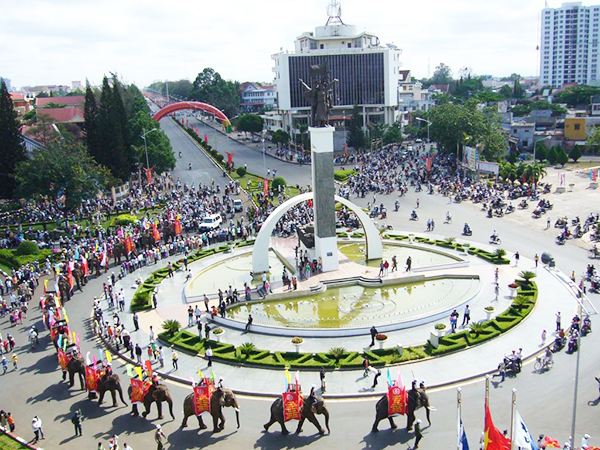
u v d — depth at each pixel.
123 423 37.06
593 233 75.62
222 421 35.25
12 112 100.62
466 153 118.88
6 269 72.69
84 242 79.19
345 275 62.41
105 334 50.56
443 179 115.00
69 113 155.75
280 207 64.75
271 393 39.25
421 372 40.84
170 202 103.69
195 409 35.06
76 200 89.62
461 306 52.91
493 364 41.53
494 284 58.94
